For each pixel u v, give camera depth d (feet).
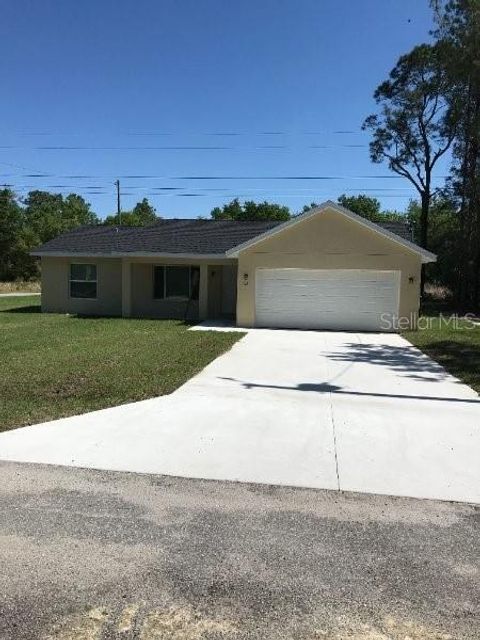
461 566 10.94
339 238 55.57
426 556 11.31
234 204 203.41
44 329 50.34
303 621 9.14
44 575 10.39
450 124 95.30
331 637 8.76
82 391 24.81
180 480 15.23
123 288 66.69
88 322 58.13
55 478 15.21
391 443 18.71
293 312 56.65
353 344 44.24
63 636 8.68
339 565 10.90
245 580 10.32
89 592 9.86
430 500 14.17
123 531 12.17
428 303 105.60
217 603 9.60
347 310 55.98
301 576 10.48
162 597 9.74
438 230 116.16
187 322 60.13
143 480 15.19
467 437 19.51
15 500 13.76
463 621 9.18
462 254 94.07
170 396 24.56
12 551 11.25
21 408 21.95
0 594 9.77
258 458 17.03
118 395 24.34
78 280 70.64
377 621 9.16
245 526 12.53
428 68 107.55
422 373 31.71
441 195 103.30
